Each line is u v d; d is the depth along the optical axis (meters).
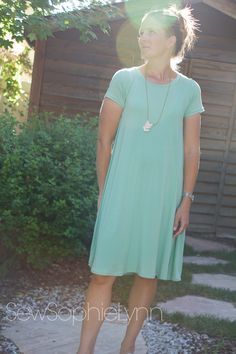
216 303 5.20
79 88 8.55
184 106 3.35
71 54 8.52
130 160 3.28
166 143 3.29
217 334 4.28
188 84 3.39
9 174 5.43
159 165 3.28
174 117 3.31
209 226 9.03
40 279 5.42
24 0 6.39
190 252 7.65
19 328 4.22
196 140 3.42
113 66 8.59
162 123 3.29
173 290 5.41
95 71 8.57
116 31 8.54
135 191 3.28
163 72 3.38
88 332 3.37
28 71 10.61
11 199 5.38
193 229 9.00
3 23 6.53
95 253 3.27
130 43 8.59
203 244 8.31
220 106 8.92
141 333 4.21
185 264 6.81
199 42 8.81
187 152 3.41
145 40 3.32
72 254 5.76
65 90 8.54
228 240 8.78
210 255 7.59
